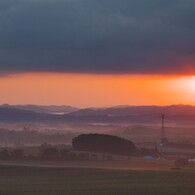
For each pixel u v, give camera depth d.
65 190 159.62
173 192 153.75
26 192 155.88
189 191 155.62
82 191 157.12
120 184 173.50
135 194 150.75
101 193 152.62
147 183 174.62
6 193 153.88
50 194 151.12
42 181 192.12
